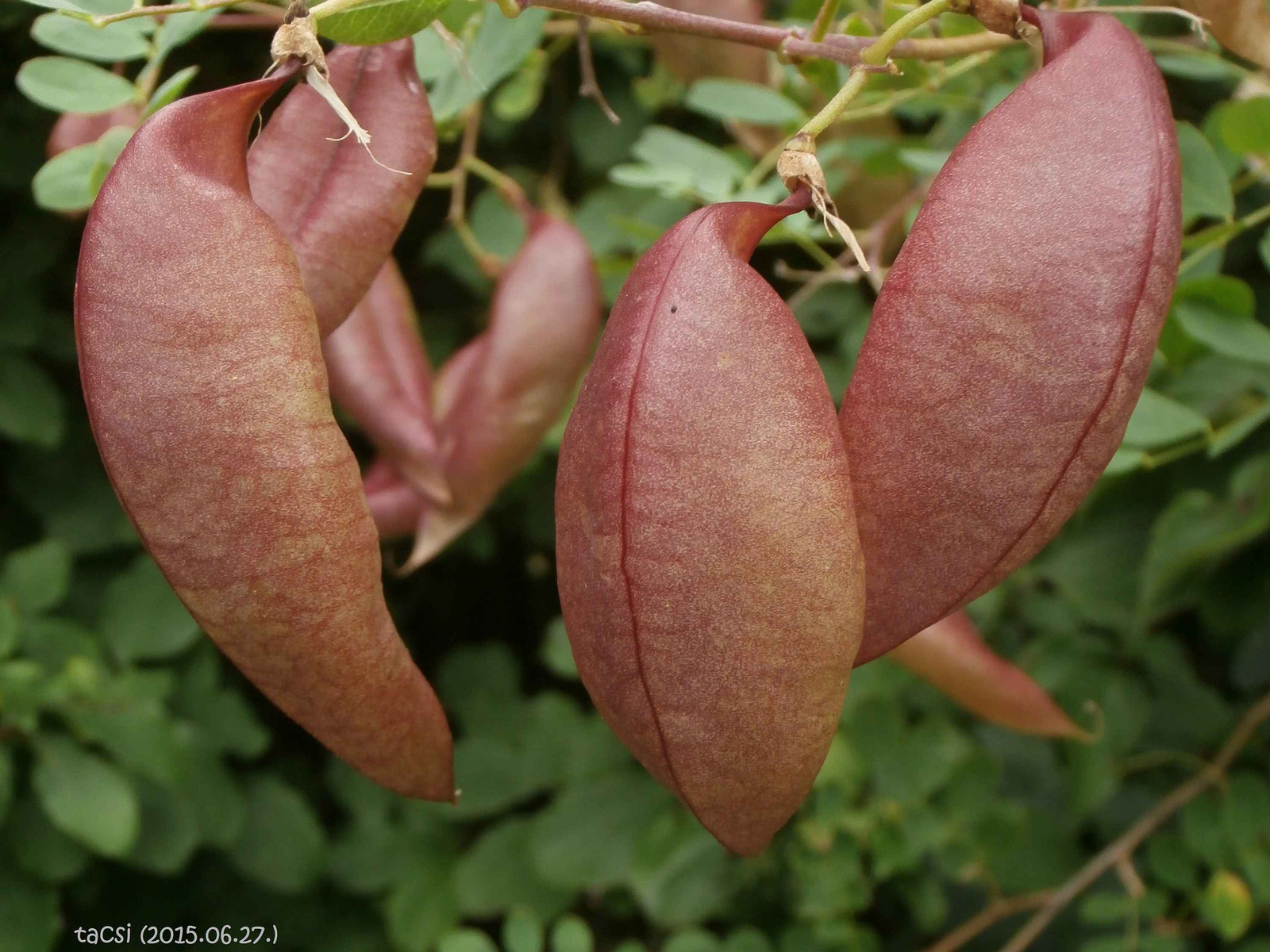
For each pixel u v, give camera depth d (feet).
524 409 0.92
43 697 1.36
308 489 0.55
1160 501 1.31
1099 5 0.86
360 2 0.61
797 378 0.53
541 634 2.08
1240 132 0.83
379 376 0.94
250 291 0.55
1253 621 1.30
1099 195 0.54
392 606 2.05
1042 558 1.35
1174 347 0.85
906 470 0.54
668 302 0.54
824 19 0.70
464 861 1.70
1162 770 1.50
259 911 1.89
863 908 1.40
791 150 0.59
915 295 0.54
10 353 1.48
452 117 0.85
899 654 0.82
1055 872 1.47
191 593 0.55
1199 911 1.42
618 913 1.75
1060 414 0.54
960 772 1.36
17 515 1.72
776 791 0.55
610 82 1.57
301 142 0.65
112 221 0.55
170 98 0.76
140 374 0.54
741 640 0.53
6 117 1.36
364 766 0.59
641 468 0.53
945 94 1.09
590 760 1.67
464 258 1.59
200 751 1.59
